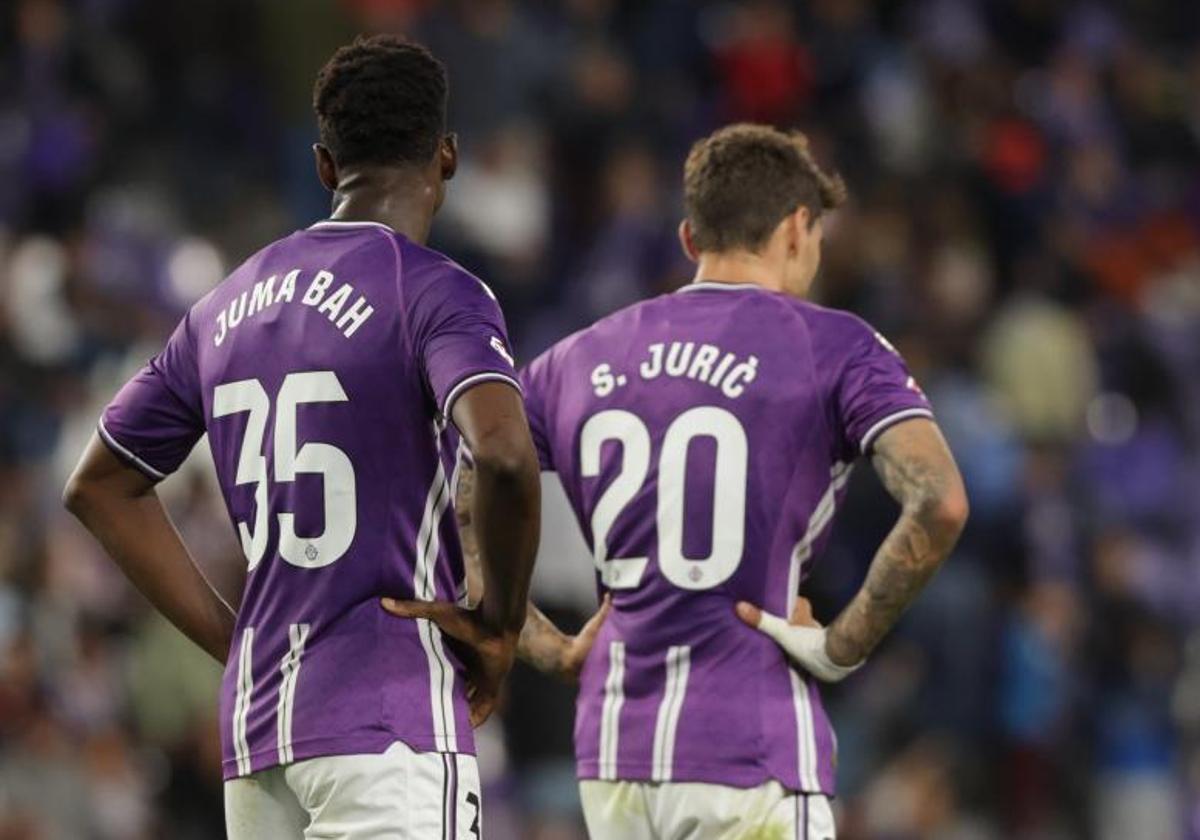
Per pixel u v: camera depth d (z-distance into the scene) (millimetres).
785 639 16797
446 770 14383
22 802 33219
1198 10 72500
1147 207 65125
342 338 14562
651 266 50375
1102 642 48062
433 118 15266
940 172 59750
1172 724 47938
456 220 49031
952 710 43156
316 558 14469
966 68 64188
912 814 40625
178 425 15523
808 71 60406
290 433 14594
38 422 40938
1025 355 54469
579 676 17547
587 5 57906
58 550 36812
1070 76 66438
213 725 36156
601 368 17562
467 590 15742
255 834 14711
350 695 14305
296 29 52906
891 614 16453
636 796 16875
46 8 49219
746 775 16547
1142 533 53781
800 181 17859
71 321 43344
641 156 51750
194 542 35125
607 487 17281
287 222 51094
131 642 37125
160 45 51375
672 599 16906
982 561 46375
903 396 16797
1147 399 56625
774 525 16953
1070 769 45594
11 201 46469
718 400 17094
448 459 14781
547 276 51219
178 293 45656
